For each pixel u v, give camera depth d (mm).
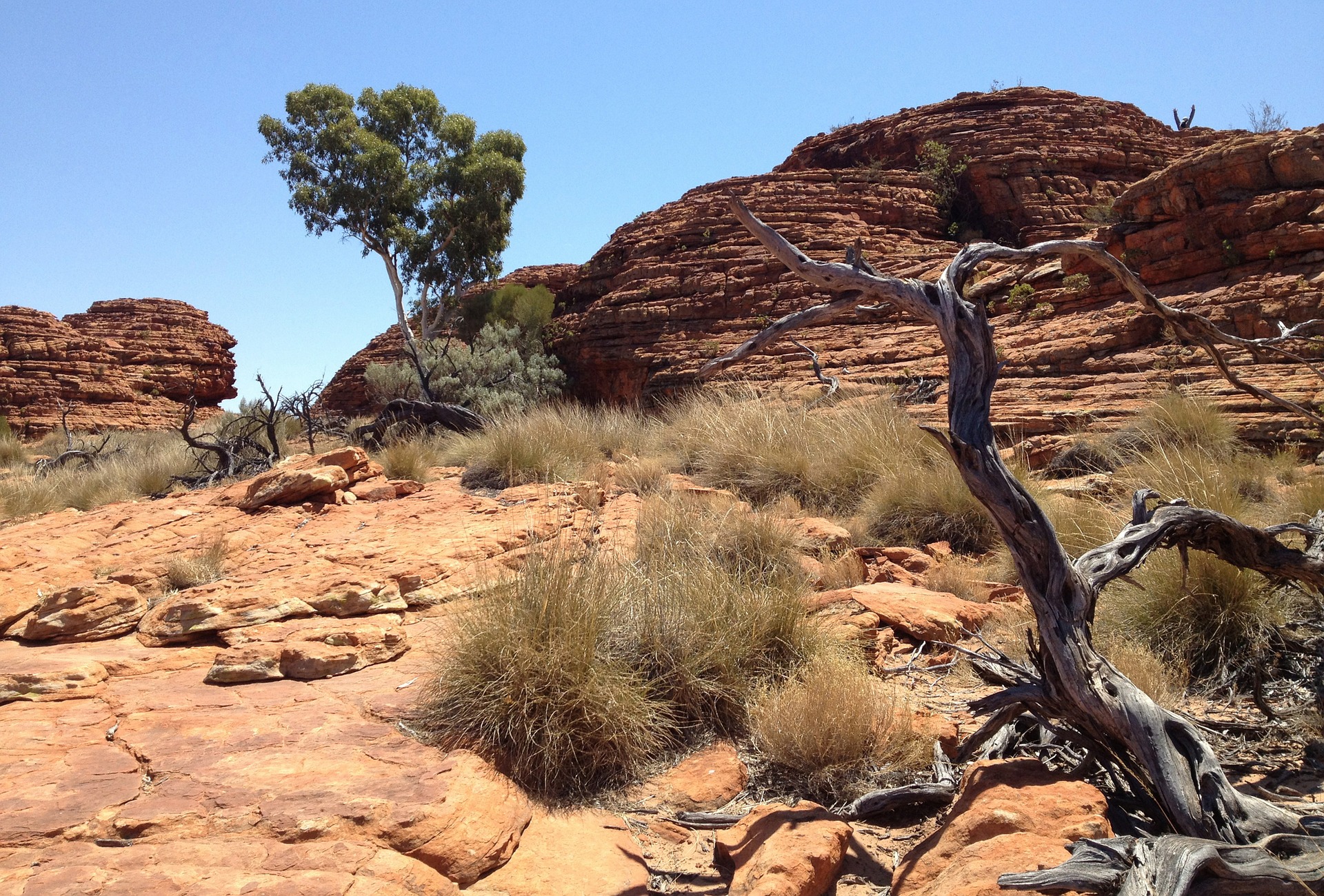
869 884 2875
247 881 2537
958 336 3074
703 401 11688
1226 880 2203
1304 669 4410
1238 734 3879
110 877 2551
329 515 7812
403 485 8727
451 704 3779
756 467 9352
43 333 45062
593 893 2791
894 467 8664
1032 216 29672
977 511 7547
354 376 41781
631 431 11828
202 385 49438
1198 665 4656
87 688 4219
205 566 5973
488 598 4227
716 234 30891
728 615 4504
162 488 12133
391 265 32594
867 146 35438
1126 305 16922
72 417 42375
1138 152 31531
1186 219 16953
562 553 4566
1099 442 10453
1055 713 3094
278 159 32656
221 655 4371
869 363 21125
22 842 2736
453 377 24391
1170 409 10578
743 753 3900
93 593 5133
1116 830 2803
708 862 3092
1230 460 9430
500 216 34500
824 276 3121
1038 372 16156
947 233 30875
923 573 6777
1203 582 4684
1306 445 10445
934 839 2816
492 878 2822
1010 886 2230
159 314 50375
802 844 2865
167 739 3529
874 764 3621
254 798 3004
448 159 34594
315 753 3393
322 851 2701
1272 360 13344
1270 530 3961
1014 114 32312
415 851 2799
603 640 4156
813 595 5629
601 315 31203
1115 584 5195
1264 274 15641
